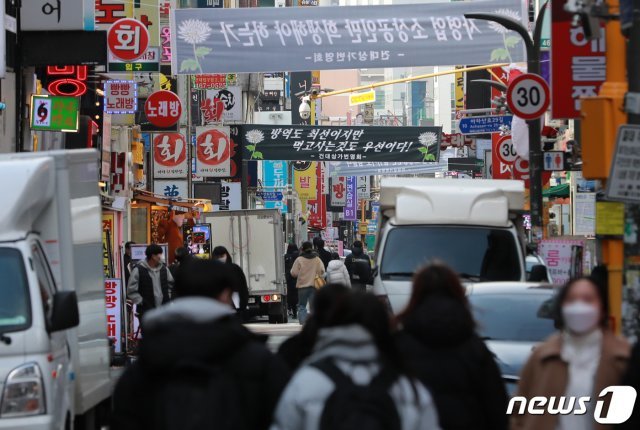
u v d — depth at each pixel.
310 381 11.40
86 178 25.27
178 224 80.81
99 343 25.94
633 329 19.72
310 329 18.17
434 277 14.83
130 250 58.31
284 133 91.12
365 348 11.57
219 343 12.27
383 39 48.03
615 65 21.83
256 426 12.35
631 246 19.84
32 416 19.58
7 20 45.44
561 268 38.94
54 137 54.44
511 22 46.16
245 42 48.00
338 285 14.32
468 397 14.13
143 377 12.33
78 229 24.09
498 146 66.75
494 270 38.97
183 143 87.06
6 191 21.16
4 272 20.55
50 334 20.41
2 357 19.80
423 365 14.09
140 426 12.30
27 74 50.12
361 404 11.17
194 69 48.09
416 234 39.66
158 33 75.88
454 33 48.22
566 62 30.14
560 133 92.69
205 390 12.10
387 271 38.97
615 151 19.70
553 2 30.06
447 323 14.17
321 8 47.94
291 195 164.38
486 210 39.91
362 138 90.06
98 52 47.97
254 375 12.32
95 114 59.22
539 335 24.97
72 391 22.56
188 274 13.05
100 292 26.30
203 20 48.00
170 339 12.24
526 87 45.78
